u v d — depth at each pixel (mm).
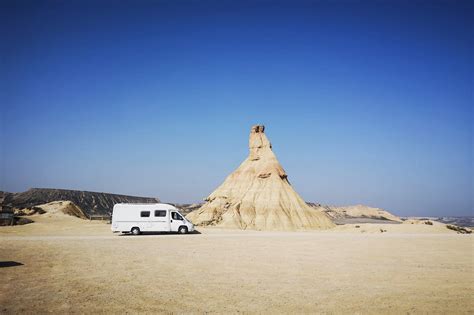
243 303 17438
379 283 21500
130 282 21203
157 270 24625
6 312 15547
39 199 180000
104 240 40625
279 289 20016
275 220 104812
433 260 29469
